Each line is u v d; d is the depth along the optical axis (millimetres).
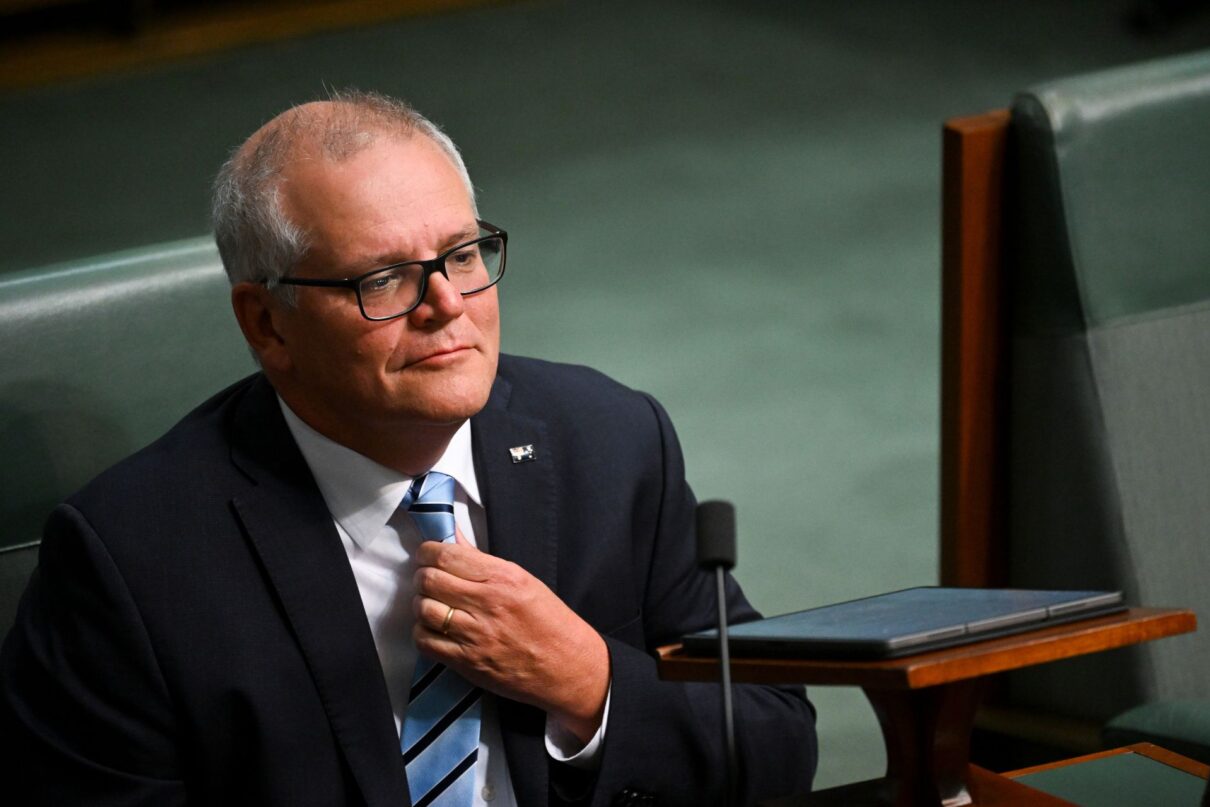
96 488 5480
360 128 5184
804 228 21125
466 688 5508
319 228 5074
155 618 5258
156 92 29984
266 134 5301
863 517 13180
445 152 5336
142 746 5227
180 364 6320
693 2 33875
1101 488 7566
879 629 4207
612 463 5980
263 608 5359
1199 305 7652
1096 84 7543
